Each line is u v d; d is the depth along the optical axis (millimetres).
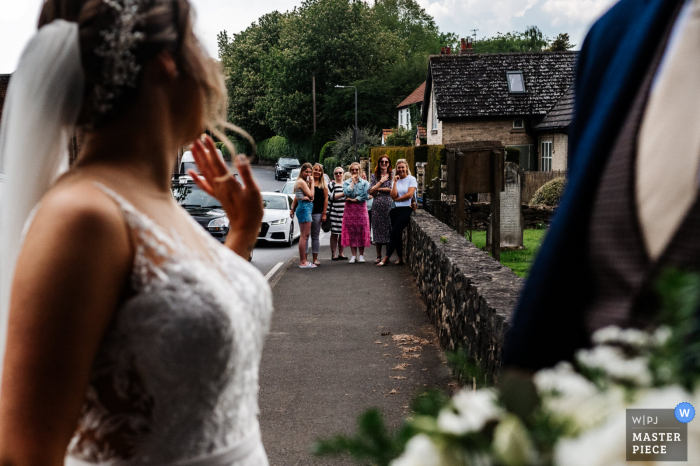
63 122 1154
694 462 454
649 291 826
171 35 1161
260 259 12633
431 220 9523
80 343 944
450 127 32469
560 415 548
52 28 1124
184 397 1084
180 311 1060
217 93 1325
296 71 58844
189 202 12219
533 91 32719
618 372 582
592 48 1102
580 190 963
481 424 554
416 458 563
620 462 467
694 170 840
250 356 1261
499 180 9883
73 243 950
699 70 870
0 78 12688
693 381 536
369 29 59438
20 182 1178
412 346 5863
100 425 1077
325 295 8531
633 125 923
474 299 3842
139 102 1163
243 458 1230
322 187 11297
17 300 934
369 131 50812
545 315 979
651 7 971
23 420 895
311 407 4371
